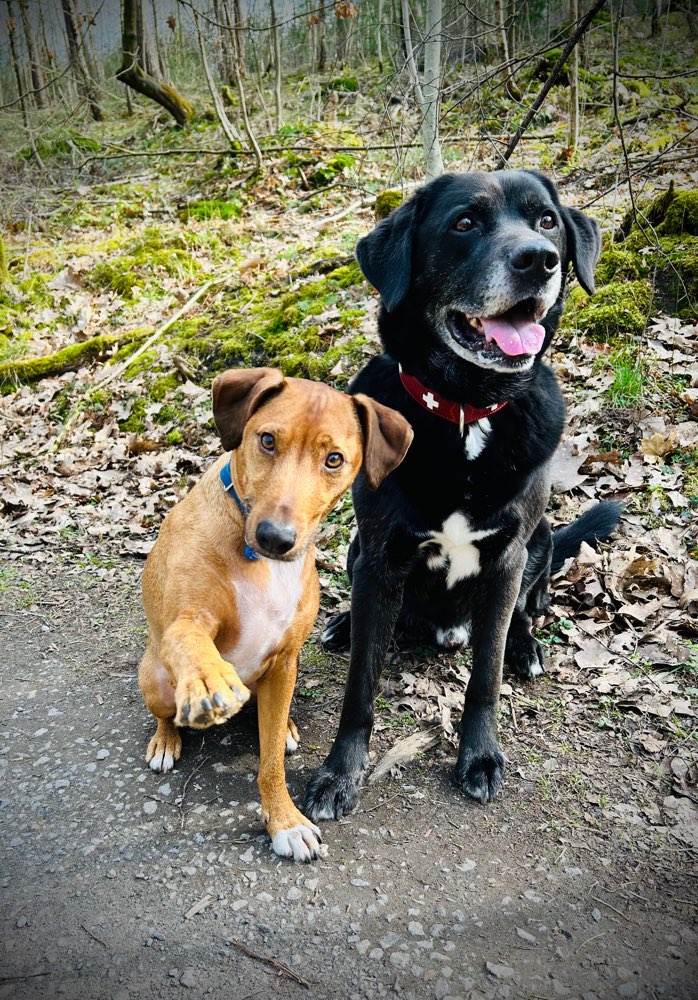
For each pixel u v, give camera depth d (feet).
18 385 6.03
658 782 2.47
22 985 1.79
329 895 2.07
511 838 2.29
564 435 4.25
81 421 5.49
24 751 2.66
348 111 10.60
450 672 3.11
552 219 2.70
